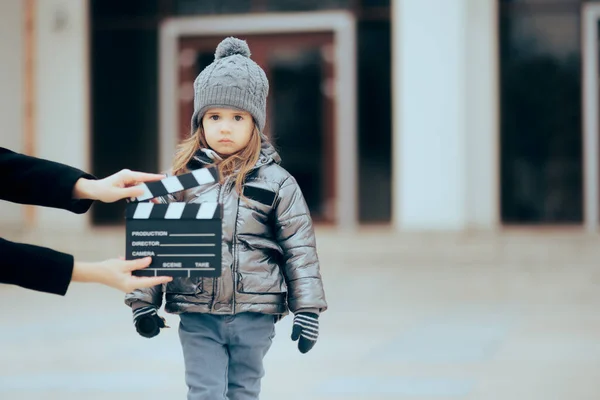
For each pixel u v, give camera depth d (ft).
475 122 56.03
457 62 54.95
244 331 13.65
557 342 27.86
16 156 9.82
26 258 9.18
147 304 13.38
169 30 58.59
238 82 13.67
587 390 21.47
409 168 55.36
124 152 58.90
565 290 40.04
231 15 58.03
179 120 58.80
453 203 55.01
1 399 20.76
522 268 46.39
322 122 57.41
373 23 56.80
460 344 27.66
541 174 55.93
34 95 58.59
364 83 56.95
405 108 55.42
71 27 58.23
